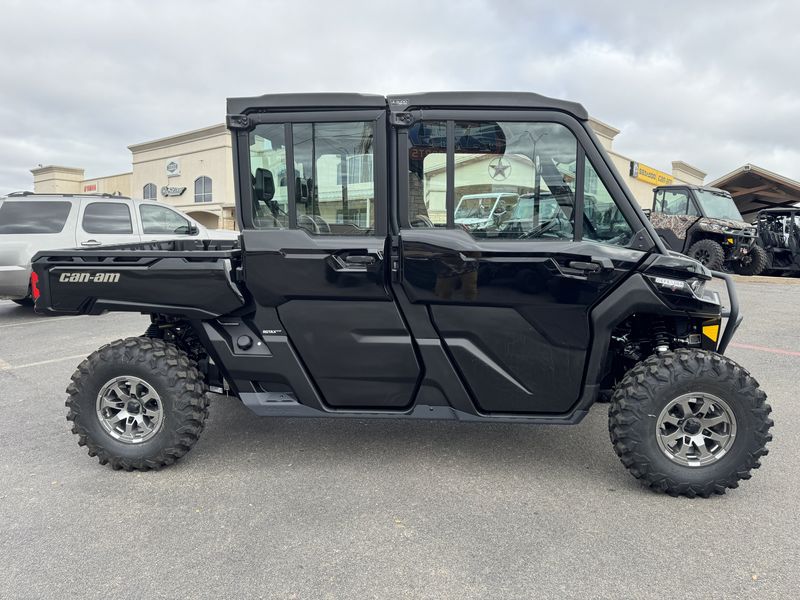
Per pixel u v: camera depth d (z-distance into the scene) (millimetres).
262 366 3254
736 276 13945
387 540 2576
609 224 3000
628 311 2967
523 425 4062
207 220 36781
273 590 2230
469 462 3434
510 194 3020
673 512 2830
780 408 4367
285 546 2531
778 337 7051
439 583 2266
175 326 3707
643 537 2596
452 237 3010
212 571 2352
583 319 3012
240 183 3109
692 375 2887
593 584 2254
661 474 2939
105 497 3006
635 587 2234
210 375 3621
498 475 3254
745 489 3080
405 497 2988
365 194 3053
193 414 3254
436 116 2957
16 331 7742
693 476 2920
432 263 3023
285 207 3113
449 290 3035
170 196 37750
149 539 2594
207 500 2965
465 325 3086
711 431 2959
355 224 3088
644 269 2939
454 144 2984
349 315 3148
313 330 3188
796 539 2576
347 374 3219
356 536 2611
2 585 2264
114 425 3324
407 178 3018
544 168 2988
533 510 2850
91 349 6609
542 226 3033
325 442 3752
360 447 3666
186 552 2490
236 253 3252
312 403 3266
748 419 2881
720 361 2914
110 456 3273
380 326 3145
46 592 2219
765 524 2711
